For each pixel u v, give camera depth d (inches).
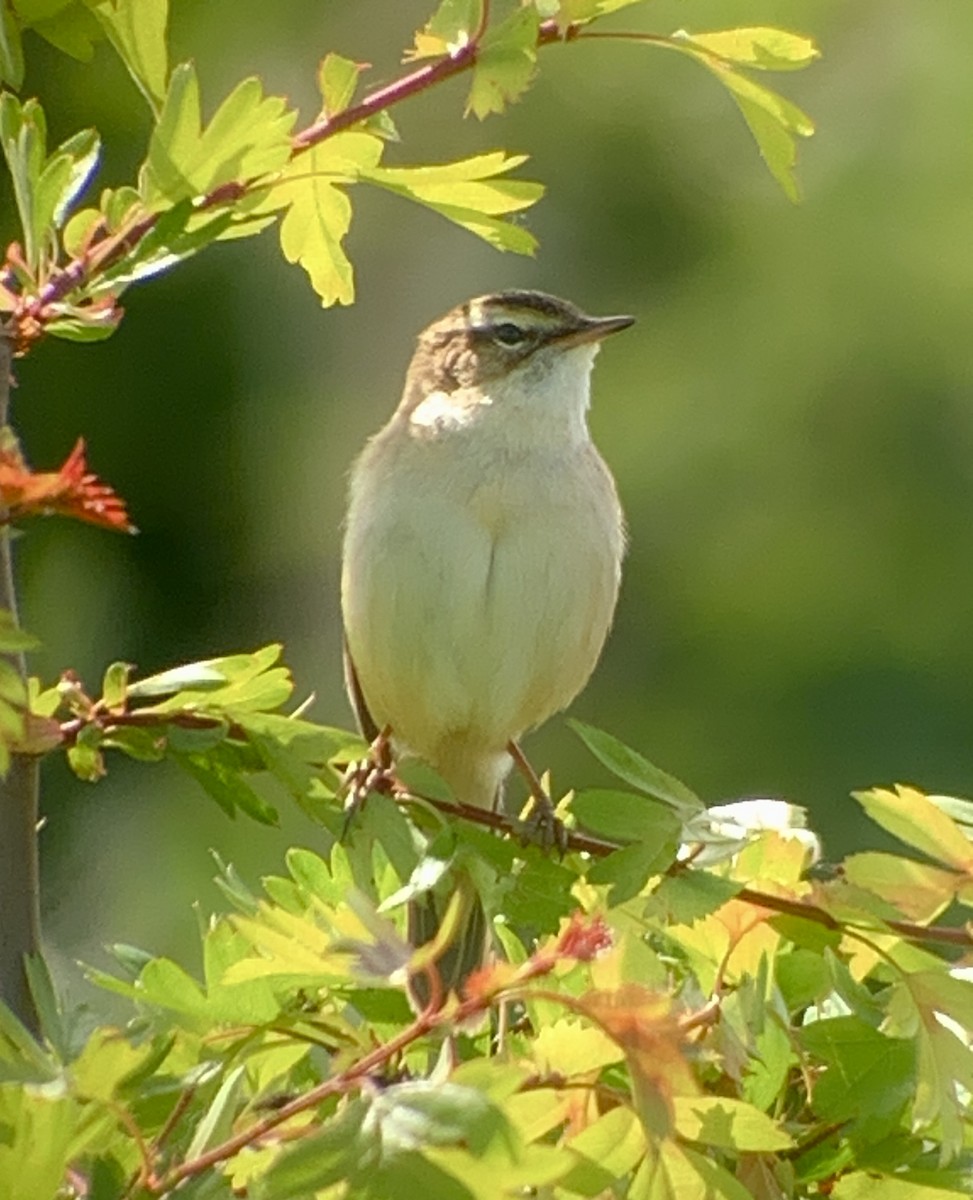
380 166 269.4
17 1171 197.5
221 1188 203.5
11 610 245.1
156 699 262.4
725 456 768.9
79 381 642.2
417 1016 214.1
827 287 792.9
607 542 402.6
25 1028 215.5
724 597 749.3
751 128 269.4
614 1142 207.0
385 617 391.5
